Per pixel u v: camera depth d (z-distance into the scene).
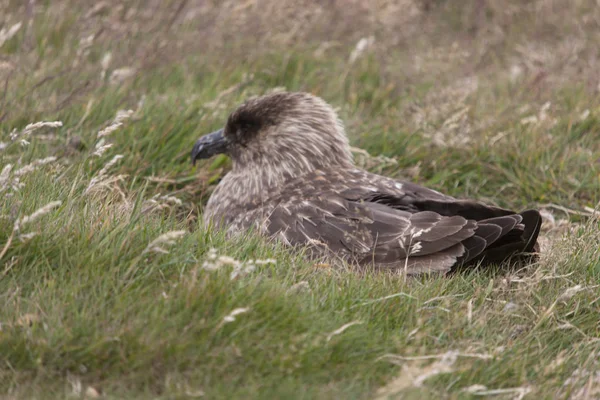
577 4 19.45
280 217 10.02
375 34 18.17
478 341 7.66
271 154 11.33
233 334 6.96
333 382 6.83
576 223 11.75
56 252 7.65
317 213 9.84
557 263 9.13
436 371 6.58
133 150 11.84
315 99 11.68
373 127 13.93
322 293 7.92
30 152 10.95
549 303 8.46
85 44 14.00
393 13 18.33
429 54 17.09
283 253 8.70
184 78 14.91
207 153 11.77
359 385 6.78
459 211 9.70
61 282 7.38
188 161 12.34
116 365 6.66
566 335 8.11
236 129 11.56
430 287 8.47
